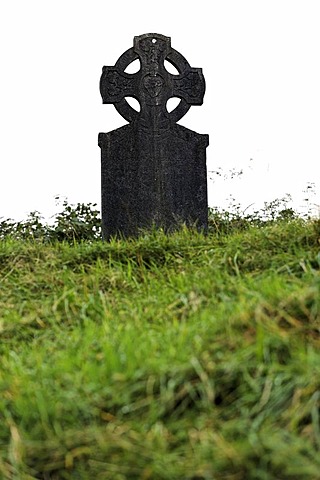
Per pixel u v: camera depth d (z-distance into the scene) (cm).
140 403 355
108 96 923
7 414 369
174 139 930
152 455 329
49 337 506
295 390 345
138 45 930
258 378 354
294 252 636
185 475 319
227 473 316
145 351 388
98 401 361
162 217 925
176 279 584
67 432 350
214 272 586
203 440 330
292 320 397
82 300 570
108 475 333
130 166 921
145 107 927
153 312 507
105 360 389
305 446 318
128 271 630
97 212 1037
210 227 982
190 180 934
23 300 596
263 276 540
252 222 982
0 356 471
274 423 334
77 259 691
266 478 308
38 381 392
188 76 941
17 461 346
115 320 505
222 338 392
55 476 345
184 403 354
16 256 695
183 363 372
